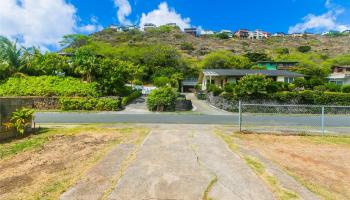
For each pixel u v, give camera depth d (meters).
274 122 18.50
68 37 57.44
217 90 29.30
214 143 10.62
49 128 14.29
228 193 5.68
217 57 63.22
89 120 18.06
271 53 95.94
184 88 56.03
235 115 22.53
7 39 32.41
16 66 31.91
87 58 30.33
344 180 6.82
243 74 36.16
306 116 23.22
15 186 5.94
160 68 58.91
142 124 16.12
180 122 17.36
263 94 26.48
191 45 101.44
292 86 30.17
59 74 32.72
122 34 122.81
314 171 7.49
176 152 9.02
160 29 130.12
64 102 24.75
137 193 5.59
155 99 24.53
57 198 5.32
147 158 8.22
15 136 11.89
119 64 30.27
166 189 5.82
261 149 9.98
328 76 46.09
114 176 6.58
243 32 145.25
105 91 28.00
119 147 9.72
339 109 26.20
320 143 11.47
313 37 133.88
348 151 10.05
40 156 8.50
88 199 5.28
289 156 9.11
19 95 26.52
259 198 5.47
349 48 104.50
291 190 5.95
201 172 6.98
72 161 7.92
